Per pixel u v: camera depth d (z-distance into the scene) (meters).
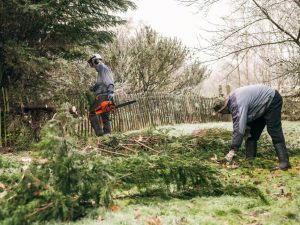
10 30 8.46
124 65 14.64
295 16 7.74
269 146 6.43
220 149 6.00
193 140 6.22
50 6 7.87
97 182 3.26
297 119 14.48
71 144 3.36
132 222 2.95
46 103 8.96
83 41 9.20
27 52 7.76
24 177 3.02
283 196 3.79
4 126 8.06
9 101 8.48
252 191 3.82
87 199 3.25
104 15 9.20
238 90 5.28
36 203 2.91
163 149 5.92
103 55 14.24
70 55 9.53
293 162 5.53
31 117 8.55
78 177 3.18
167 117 14.12
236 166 5.12
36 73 8.65
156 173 3.76
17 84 8.62
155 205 3.44
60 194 3.00
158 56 15.01
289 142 7.97
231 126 12.92
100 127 7.82
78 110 9.68
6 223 2.76
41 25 8.48
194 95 15.45
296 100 13.96
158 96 13.77
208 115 15.80
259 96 5.16
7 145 8.09
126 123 12.15
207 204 3.51
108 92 7.84
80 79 11.52
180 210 3.29
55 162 3.12
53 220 2.96
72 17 8.34
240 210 3.32
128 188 3.73
